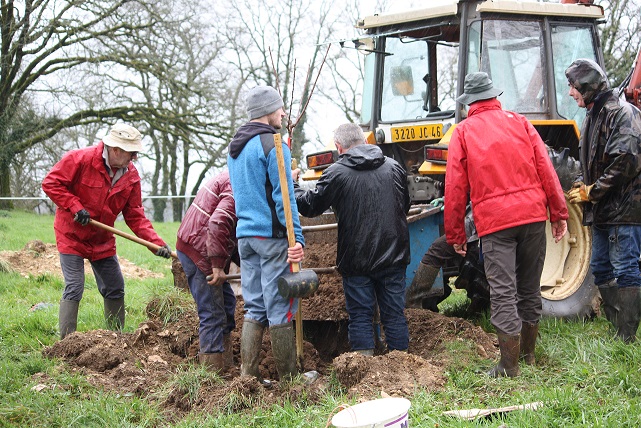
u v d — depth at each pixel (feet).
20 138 70.08
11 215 60.34
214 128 73.51
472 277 18.88
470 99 14.75
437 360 15.11
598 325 18.75
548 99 20.68
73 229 16.98
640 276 16.52
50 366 14.84
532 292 15.03
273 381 14.97
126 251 35.01
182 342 16.79
